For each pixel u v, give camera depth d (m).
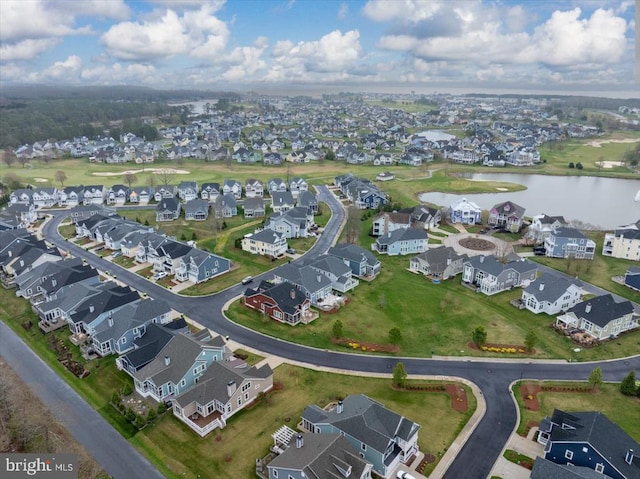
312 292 79.06
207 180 184.12
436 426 51.25
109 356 64.56
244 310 77.44
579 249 101.50
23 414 51.47
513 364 63.19
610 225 132.38
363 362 63.34
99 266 97.44
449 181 185.75
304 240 113.56
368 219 133.25
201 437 49.44
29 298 82.19
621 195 169.12
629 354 65.62
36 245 99.06
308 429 50.31
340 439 44.09
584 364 63.31
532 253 105.69
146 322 67.88
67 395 56.41
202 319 74.38
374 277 91.56
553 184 188.12
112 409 53.94
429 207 130.50
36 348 66.88
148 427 51.12
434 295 83.88
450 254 93.50
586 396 56.69
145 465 45.69
